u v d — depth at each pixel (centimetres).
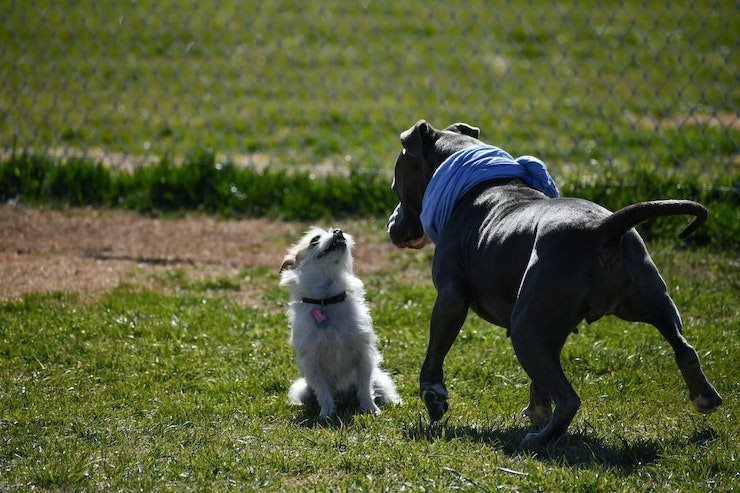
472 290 792
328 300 890
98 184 1573
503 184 818
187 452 740
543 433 709
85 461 724
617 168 1532
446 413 843
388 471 691
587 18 2039
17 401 867
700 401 711
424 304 1151
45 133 2020
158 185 1559
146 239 1404
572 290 680
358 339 895
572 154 1839
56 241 1391
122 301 1147
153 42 2773
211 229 1446
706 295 1138
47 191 1577
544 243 695
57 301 1153
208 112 2264
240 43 2833
